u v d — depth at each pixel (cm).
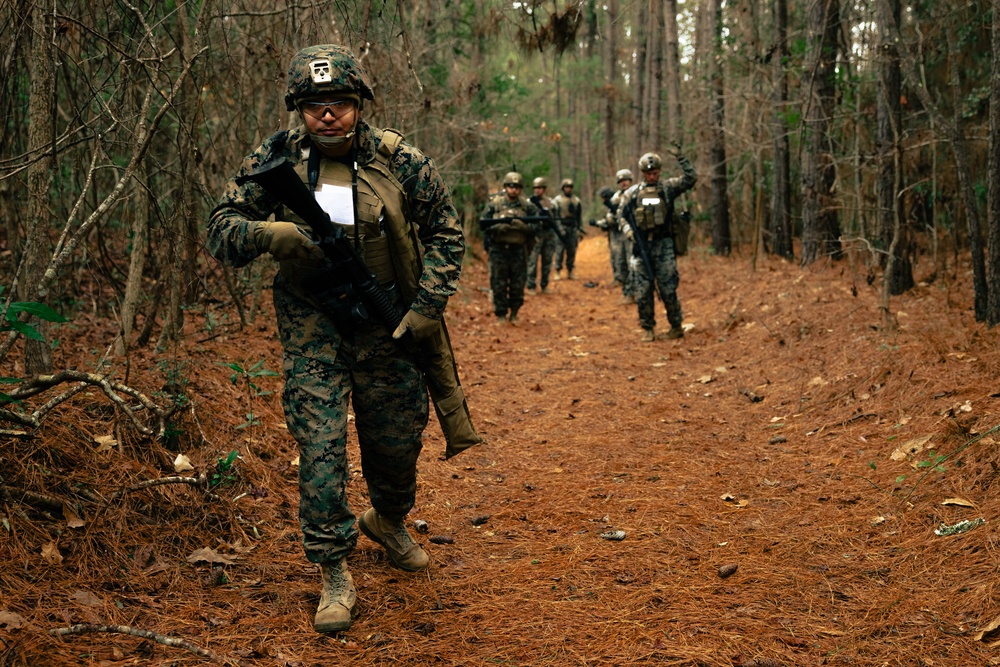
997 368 439
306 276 249
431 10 1176
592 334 889
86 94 471
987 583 262
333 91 239
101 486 310
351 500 376
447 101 1107
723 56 1292
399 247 259
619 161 2938
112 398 294
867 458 401
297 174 243
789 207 1260
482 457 467
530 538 347
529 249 962
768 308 815
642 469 434
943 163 861
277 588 283
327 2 473
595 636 258
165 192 627
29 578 255
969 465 345
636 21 2047
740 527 345
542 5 617
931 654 235
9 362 429
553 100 2692
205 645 240
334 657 244
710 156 1421
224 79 556
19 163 463
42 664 213
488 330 910
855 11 902
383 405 272
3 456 294
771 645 247
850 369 536
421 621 268
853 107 934
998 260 516
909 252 768
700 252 1485
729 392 583
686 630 259
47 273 312
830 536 324
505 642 255
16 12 354
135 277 450
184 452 364
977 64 961
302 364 257
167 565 286
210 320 568
